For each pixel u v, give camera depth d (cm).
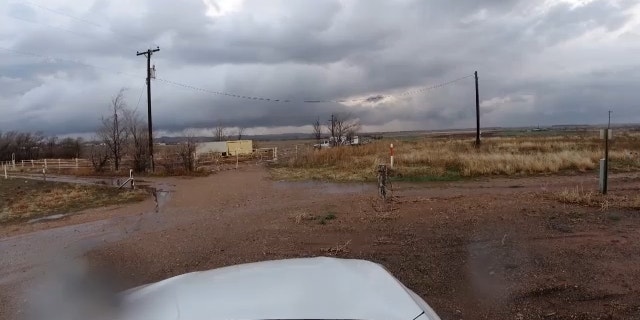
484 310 484
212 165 4269
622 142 4825
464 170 2270
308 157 3581
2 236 1310
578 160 2461
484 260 643
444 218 957
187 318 216
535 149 3859
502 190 1609
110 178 3503
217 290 250
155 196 2102
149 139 3709
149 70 3666
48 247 1047
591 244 686
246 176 2875
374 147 4294
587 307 478
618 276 553
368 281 266
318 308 222
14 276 784
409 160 2825
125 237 1077
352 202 1363
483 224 863
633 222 827
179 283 282
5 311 568
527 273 579
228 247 850
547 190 1453
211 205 1605
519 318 462
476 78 4341
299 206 1373
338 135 7569
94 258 850
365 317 218
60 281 697
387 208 1161
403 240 792
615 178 1941
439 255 682
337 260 314
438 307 495
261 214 1262
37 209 2014
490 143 5059
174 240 972
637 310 464
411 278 590
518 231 789
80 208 1911
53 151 8931
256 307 223
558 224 829
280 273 273
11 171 5238
